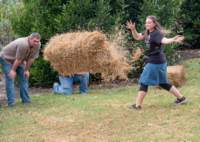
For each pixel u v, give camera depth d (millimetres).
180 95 15922
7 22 25391
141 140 12609
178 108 15445
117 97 17812
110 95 18359
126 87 20125
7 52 17297
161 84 15859
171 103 16219
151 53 15484
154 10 21797
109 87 20594
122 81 21375
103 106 16281
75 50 17891
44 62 21422
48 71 21562
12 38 25203
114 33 20906
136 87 19906
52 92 20312
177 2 22609
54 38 19125
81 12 21344
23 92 17797
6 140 13180
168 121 14109
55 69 19234
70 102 17297
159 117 14570
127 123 14164
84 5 21312
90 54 17719
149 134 13070
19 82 17859
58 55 18297
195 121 13977
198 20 26906
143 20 21688
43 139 13148
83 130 13781
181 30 26516
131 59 20969
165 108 15555
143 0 22156
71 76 19328
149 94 17922
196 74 21406
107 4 21516
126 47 21312
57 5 21594
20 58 16938
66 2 21750
